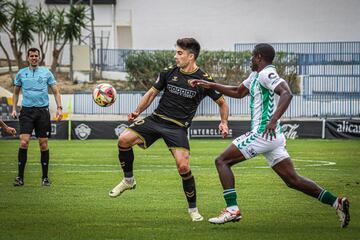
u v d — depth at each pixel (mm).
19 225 18938
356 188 28125
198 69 19625
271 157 18047
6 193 25859
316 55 99625
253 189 27406
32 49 27562
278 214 21094
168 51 93938
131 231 18000
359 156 45500
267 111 17672
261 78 17578
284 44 105812
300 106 82875
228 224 19188
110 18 114000
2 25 92625
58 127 63781
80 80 97250
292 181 18109
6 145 55500
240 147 17875
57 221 19641
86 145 55625
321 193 18109
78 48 95500
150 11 116000
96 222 19469
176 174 33438
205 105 77188
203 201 24000
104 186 28453
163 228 18484
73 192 26328
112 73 100312
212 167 37438
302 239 16969
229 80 91250
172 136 19344
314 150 50594
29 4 112000
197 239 16906
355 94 90250
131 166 20047
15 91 28078
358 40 115562
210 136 64688
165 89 19734
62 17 94375
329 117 80812
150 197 24953
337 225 19125
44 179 28484
